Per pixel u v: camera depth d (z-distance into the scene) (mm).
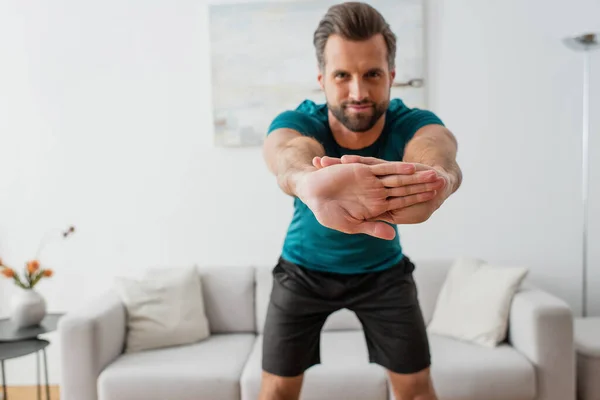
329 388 2053
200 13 2832
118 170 2902
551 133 2781
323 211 869
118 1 2857
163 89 2869
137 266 2924
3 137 2930
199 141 2873
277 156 1152
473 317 2324
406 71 2748
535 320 2080
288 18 2773
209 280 2691
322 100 2779
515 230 2818
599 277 2805
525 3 2748
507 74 2771
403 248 2857
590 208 2797
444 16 2768
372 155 1397
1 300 2961
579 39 2396
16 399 2771
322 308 1533
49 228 2936
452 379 2043
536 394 2084
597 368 2172
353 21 1232
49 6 2879
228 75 2811
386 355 1551
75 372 2090
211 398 2084
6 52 2906
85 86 2893
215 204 2887
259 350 2352
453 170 1046
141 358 2258
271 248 2879
